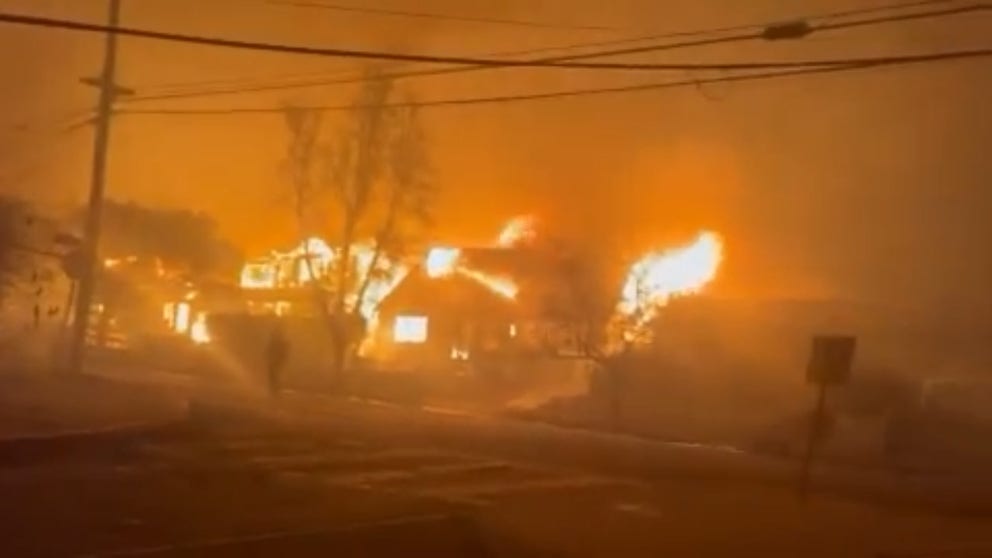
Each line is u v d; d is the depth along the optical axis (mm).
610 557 16750
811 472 29125
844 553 17984
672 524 19969
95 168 39781
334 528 16281
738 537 18969
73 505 18703
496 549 16766
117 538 16234
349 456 26453
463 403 46312
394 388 50312
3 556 14805
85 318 40000
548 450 30188
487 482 23766
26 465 22953
